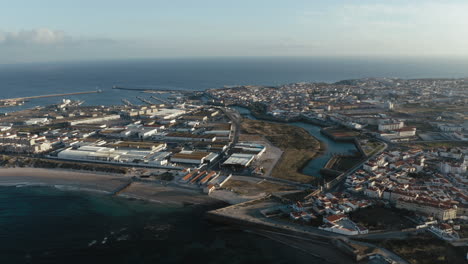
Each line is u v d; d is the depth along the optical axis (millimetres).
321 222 155875
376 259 126312
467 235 140000
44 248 143750
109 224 164125
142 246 145250
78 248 143750
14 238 151125
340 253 134875
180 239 150625
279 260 134125
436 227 144875
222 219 165000
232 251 141000
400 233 143625
